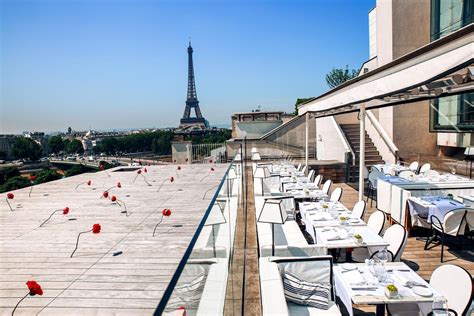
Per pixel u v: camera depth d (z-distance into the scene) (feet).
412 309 10.31
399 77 13.35
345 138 43.91
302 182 29.76
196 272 5.56
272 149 56.03
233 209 15.81
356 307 12.85
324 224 16.58
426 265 16.20
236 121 72.95
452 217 16.75
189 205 25.93
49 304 12.50
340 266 11.76
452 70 9.68
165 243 17.97
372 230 15.78
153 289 13.25
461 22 34.50
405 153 38.01
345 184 39.34
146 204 26.71
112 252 16.98
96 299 12.70
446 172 33.22
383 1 42.70
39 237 19.74
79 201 28.96
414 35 40.63
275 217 13.84
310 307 11.19
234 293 10.99
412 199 20.11
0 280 14.39
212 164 53.16
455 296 9.78
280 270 11.75
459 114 35.91
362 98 17.75
